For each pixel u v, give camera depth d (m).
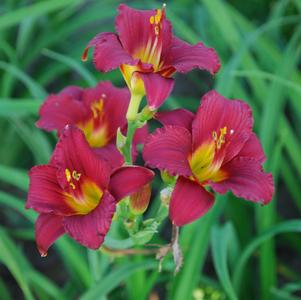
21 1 1.39
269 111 1.02
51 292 0.99
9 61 1.37
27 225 1.31
